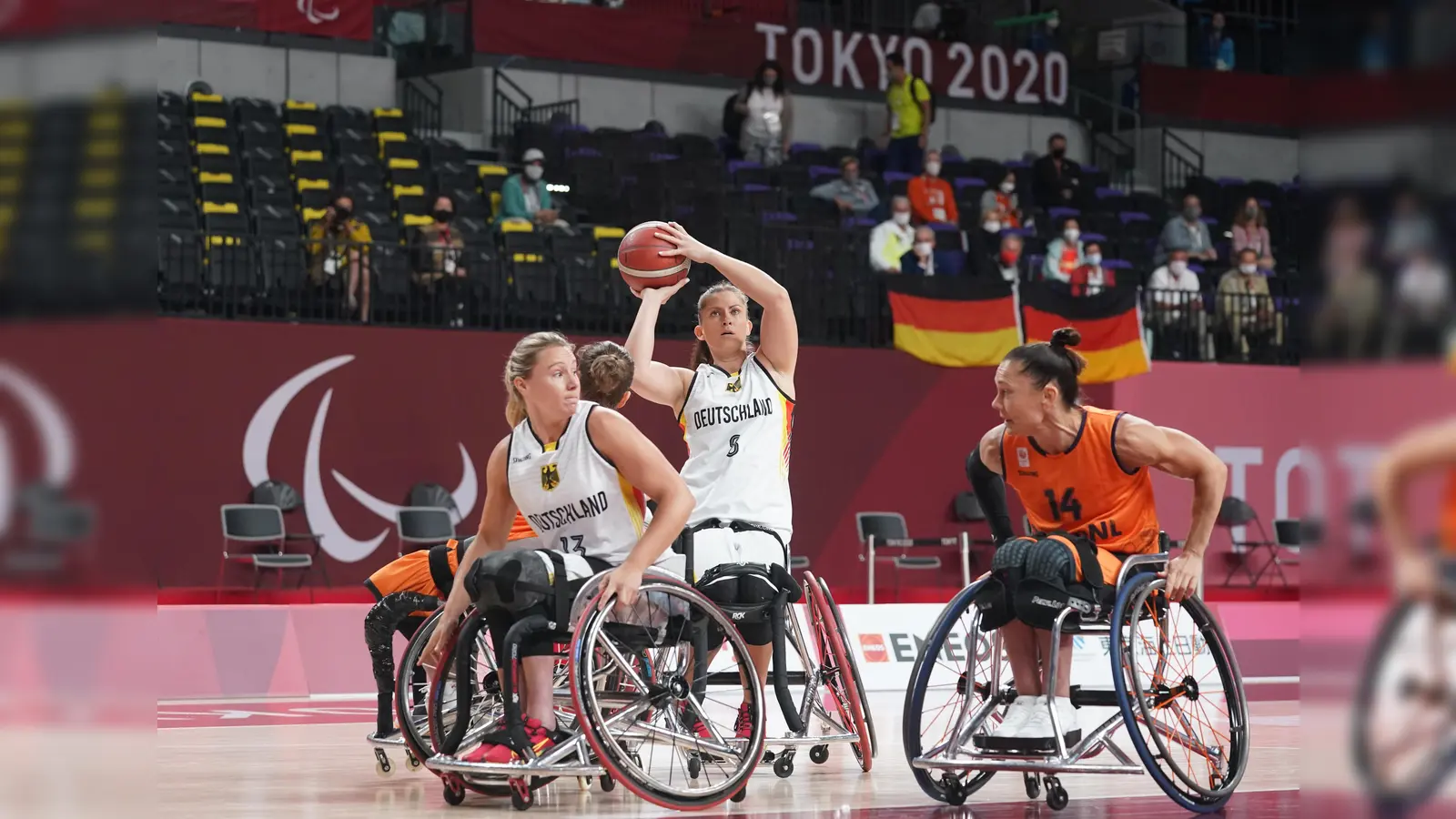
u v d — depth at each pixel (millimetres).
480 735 13180
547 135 48156
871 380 42156
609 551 12555
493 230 42750
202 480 35156
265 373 36125
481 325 39250
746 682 12641
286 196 42344
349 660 28703
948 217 48406
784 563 13906
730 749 12594
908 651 29672
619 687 13859
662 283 14547
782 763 14906
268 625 28125
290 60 49438
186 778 14836
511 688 12070
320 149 45031
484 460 38375
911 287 41125
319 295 38406
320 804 12734
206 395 35375
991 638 13523
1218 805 12227
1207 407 44344
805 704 14883
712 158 49594
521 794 12266
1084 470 12805
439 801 13023
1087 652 27234
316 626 28625
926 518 42469
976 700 14109
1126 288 44562
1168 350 45062
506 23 49406
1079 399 13062
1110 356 41875
